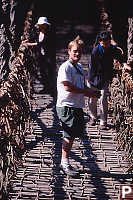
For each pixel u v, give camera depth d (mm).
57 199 6617
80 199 6645
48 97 10648
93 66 8453
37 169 7383
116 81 8992
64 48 14523
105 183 7078
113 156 7910
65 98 6988
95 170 7430
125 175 7324
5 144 6449
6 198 6332
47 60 10750
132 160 7449
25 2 12867
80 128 7133
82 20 18812
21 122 7855
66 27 17719
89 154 7945
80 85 7070
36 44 10328
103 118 8820
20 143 7504
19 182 6984
